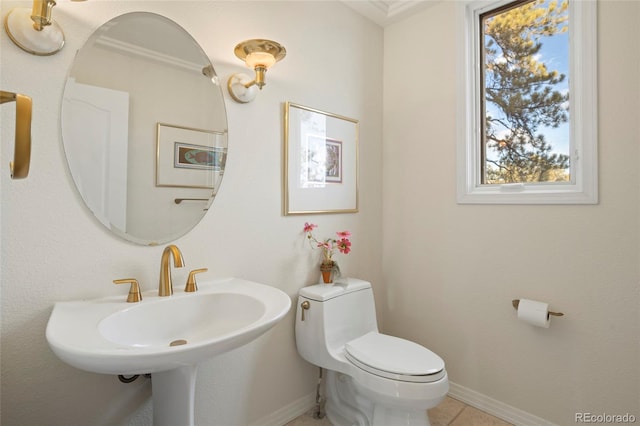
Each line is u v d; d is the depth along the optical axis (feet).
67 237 3.61
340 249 6.15
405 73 7.30
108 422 3.89
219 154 4.85
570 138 5.42
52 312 3.33
